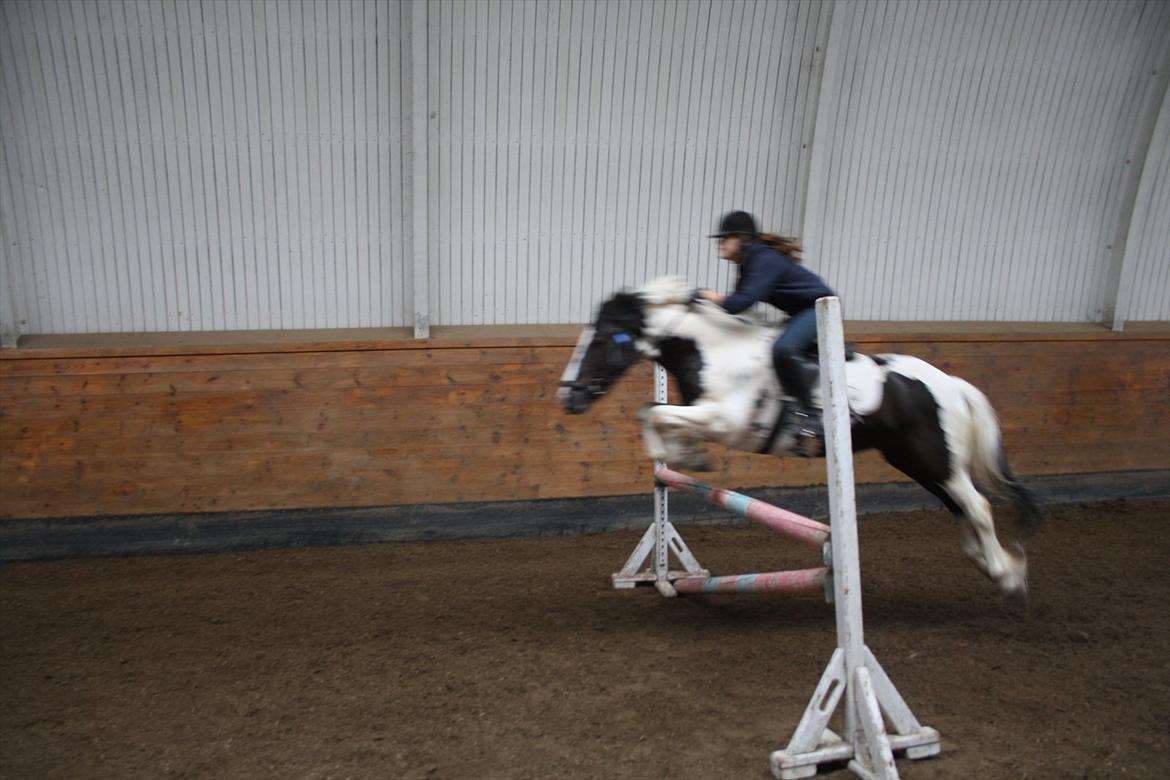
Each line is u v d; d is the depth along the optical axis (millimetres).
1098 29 7621
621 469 7422
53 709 4148
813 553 6832
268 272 7082
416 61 6500
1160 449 8547
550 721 3961
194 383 6660
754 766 3570
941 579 6188
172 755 3695
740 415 4586
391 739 3805
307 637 5055
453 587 5984
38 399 6441
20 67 6320
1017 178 8094
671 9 6992
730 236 4699
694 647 4879
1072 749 3699
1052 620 5309
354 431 6930
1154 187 8234
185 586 5980
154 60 6496
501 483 7199
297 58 6672
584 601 5719
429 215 7172
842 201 7844
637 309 4719
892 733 3756
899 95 7582
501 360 7141
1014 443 8148
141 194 6758
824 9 7098
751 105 7426
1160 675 4477
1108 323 8578
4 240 6512
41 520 6492
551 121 7176
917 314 8281
